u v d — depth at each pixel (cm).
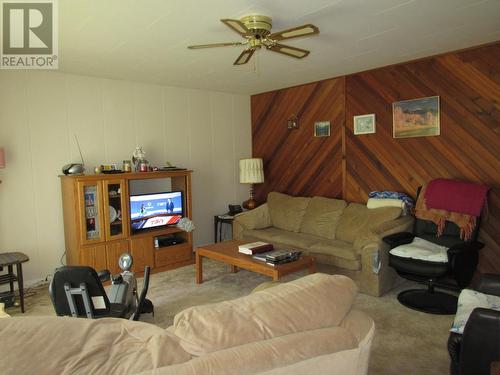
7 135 375
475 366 166
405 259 319
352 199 459
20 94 381
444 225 344
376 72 422
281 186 548
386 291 352
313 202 467
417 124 392
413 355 242
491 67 337
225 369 89
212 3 233
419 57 379
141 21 260
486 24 285
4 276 339
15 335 85
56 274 214
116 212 408
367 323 118
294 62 385
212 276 419
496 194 343
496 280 226
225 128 558
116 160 451
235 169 573
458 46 344
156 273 433
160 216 446
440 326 283
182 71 410
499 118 337
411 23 278
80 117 421
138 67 388
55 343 86
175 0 228
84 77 423
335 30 291
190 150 520
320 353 102
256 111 577
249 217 482
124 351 91
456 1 239
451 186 343
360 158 447
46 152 399
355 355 110
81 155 423
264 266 320
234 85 499
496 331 160
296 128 518
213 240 551
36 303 347
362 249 351
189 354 95
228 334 98
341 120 462
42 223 400
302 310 111
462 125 360
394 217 375
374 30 292
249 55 279
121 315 245
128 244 412
